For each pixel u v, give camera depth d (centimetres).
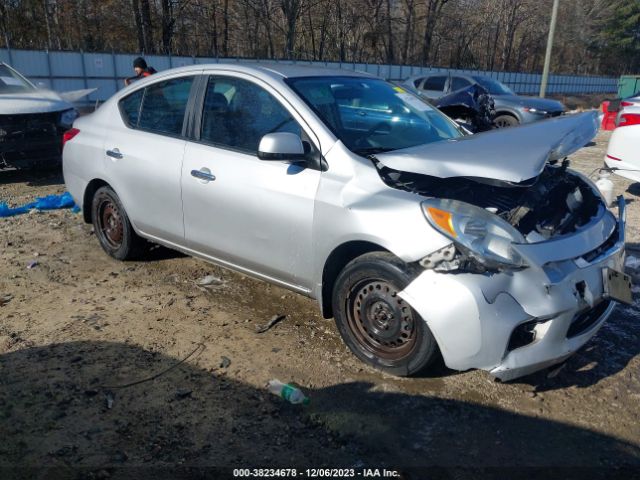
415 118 425
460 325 293
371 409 310
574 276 307
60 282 477
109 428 291
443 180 348
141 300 444
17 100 802
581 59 6656
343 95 403
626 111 760
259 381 335
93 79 2445
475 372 346
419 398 320
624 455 281
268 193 370
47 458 269
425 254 299
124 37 3612
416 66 3641
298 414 305
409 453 279
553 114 1424
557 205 377
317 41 4525
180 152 429
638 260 544
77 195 535
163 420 299
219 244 412
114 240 519
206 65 435
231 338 386
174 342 379
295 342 381
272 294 457
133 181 465
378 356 341
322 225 343
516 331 302
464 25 5097
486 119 982
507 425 300
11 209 678
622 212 387
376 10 4331
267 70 405
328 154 351
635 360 367
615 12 6700
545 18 5553
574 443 288
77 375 338
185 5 3625
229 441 284
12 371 340
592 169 1066
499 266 292
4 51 2202
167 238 457
